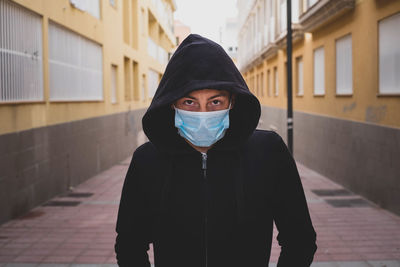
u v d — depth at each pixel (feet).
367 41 26.13
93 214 22.15
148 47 71.26
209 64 4.74
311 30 39.11
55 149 26.96
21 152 21.80
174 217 4.88
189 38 5.07
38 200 24.08
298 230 4.97
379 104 24.20
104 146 40.73
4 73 20.38
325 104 36.01
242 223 4.72
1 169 19.65
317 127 38.04
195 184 4.92
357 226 19.71
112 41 44.55
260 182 4.87
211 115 4.85
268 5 67.72
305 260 4.97
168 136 5.22
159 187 4.98
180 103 4.99
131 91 55.93
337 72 32.94
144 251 5.47
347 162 29.66
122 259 5.36
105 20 41.34
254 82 90.27
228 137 5.16
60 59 28.81
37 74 24.53
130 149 55.11
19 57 22.13
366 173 25.96
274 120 63.77
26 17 23.09
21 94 22.26
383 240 17.51
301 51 45.01
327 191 28.99
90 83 36.52
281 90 58.59
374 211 22.70
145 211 5.20
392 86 22.91
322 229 19.25
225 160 4.99
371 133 25.08
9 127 20.56
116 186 31.45
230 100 5.08
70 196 27.37
